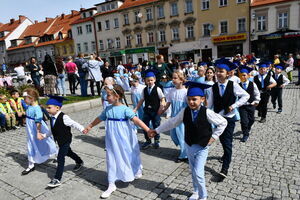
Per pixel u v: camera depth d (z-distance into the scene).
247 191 3.40
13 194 3.74
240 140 5.40
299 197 3.20
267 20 26.81
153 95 5.01
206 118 3.05
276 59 17.83
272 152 4.63
